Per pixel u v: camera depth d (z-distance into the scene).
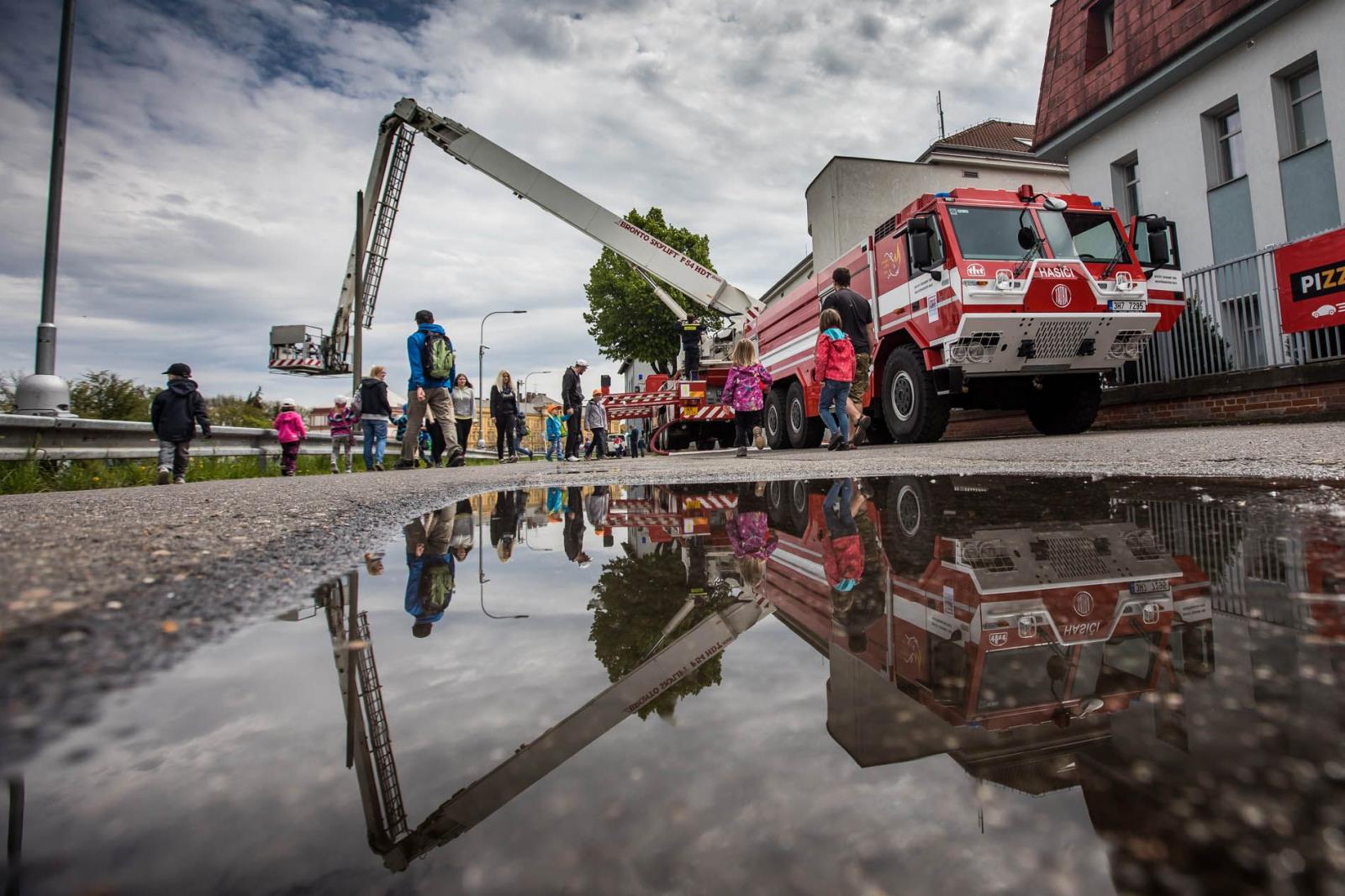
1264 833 0.26
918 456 4.32
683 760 0.38
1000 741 0.37
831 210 20.27
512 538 1.55
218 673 0.58
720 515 1.89
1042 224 6.64
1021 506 1.63
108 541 1.48
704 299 13.00
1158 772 0.32
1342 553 0.89
